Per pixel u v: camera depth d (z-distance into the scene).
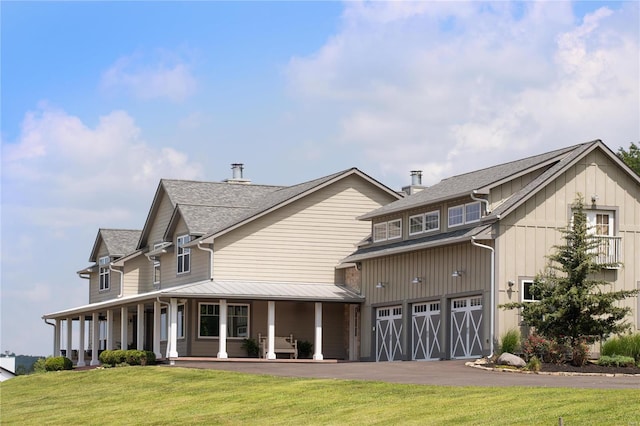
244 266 47.44
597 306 33.56
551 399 22.94
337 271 48.78
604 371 31.53
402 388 26.84
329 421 23.91
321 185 48.81
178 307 48.47
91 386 35.88
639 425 19.27
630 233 38.06
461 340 38.34
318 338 45.47
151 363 44.47
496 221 36.47
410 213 42.91
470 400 24.02
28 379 40.66
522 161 40.84
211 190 52.94
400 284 42.69
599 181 37.81
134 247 61.06
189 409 28.11
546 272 36.38
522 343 35.56
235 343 47.22
